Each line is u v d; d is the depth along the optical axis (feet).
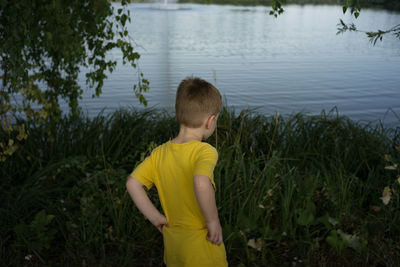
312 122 13.99
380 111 23.08
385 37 59.67
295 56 42.73
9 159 11.12
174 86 27.50
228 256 8.07
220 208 8.70
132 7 111.24
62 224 8.66
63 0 9.63
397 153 11.44
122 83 27.99
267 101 24.93
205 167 4.54
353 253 8.05
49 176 10.23
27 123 12.44
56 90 12.12
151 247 8.30
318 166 11.43
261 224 8.61
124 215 8.59
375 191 9.93
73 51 10.60
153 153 5.29
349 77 32.48
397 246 8.04
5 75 9.68
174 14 93.61
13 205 9.01
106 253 8.09
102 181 9.55
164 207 5.23
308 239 8.25
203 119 5.00
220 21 80.64
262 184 9.16
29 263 7.72
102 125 13.53
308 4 156.15
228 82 29.86
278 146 12.57
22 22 8.39
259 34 61.57
